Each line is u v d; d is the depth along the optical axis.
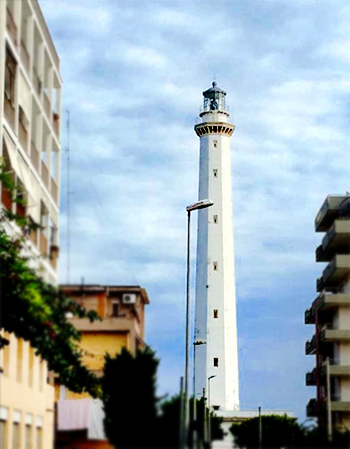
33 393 40.50
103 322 29.19
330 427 33.41
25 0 39.69
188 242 56.62
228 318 133.62
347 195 42.25
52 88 39.16
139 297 29.58
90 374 29.92
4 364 43.16
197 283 135.75
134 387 28.41
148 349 29.52
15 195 34.03
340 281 48.66
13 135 40.94
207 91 144.38
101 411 28.97
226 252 135.88
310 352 54.84
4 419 42.31
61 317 29.33
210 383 130.88
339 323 51.47
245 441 36.00
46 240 29.50
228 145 140.38
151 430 27.78
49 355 31.03
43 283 29.00
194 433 30.64
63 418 29.33
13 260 31.27
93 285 28.97
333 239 42.72
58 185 31.47
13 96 40.81
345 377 49.34
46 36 39.62
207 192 138.12
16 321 31.14
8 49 40.66
